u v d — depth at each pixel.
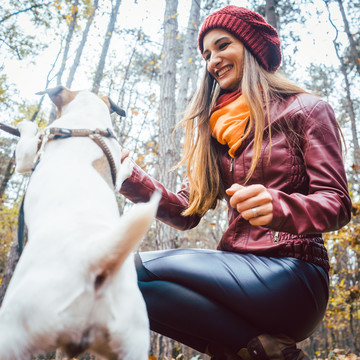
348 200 1.73
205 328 1.81
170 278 1.86
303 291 1.77
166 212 2.30
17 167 1.88
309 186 1.82
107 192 1.62
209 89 2.44
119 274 1.35
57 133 1.78
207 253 1.93
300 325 1.82
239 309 1.78
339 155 1.83
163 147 8.07
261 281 1.77
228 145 2.14
